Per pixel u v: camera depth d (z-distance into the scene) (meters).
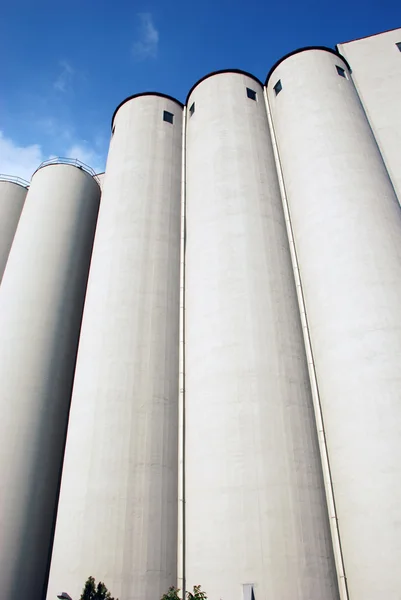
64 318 22.88
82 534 14.56
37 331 21.66
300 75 24.25
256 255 19.25
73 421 17.23
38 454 19.08
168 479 15.88
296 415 15.80
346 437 15.12
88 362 18.17
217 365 16.86
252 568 13.16
